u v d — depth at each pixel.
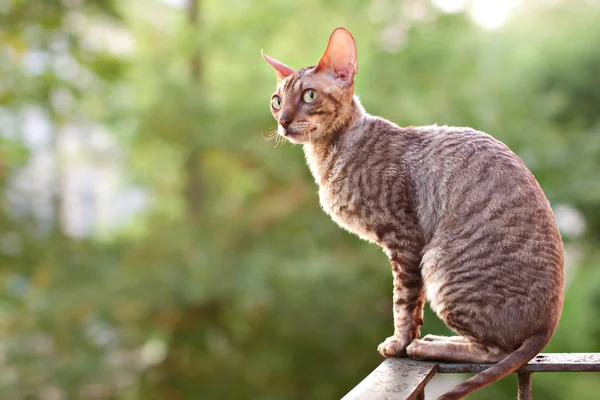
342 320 9.18
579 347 10.59
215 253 9.59
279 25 10.08
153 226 10.87
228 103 9.96
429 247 3.00
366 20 10.17
